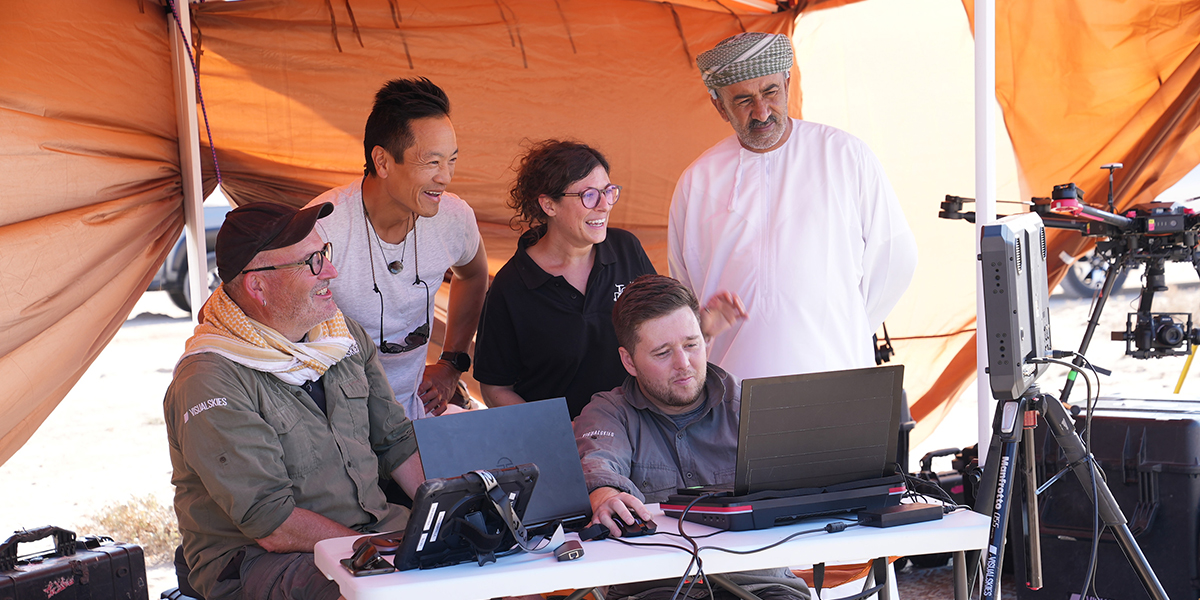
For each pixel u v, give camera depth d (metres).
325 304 2.68
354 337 2.98
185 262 10.07
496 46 4.81
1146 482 3.44
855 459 2.15
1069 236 5.19
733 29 5.25
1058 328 9.25
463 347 3.88
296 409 2.66
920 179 5.39
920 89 5.34
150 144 3.90
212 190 4.39
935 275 5.44
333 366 2.80
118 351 10.25
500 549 1.93
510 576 1.83
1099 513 2.65
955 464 4.25
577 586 1.86
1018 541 3.66
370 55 4.55
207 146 4.34
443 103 3.09
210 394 2.49
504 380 3.41
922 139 5.37
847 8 5.28
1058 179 5.23
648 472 2.61
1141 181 5.09
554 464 2.10
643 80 5.11
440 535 1.86
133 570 3.09
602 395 2.71
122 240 3.76
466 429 2.01
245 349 2.59
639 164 5.17
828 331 3.35
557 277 3.31
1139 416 3.49
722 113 3.40
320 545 2.09
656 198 5.23
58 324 3.56
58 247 3.50
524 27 4.84
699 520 2.13
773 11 5.32
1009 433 2.46
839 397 2.09
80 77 3.64
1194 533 3.36
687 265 3.58
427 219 3.35
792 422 2.08
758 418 2.05
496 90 4.85
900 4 5.26
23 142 3.41
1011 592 4.10
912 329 5.49
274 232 2.59
